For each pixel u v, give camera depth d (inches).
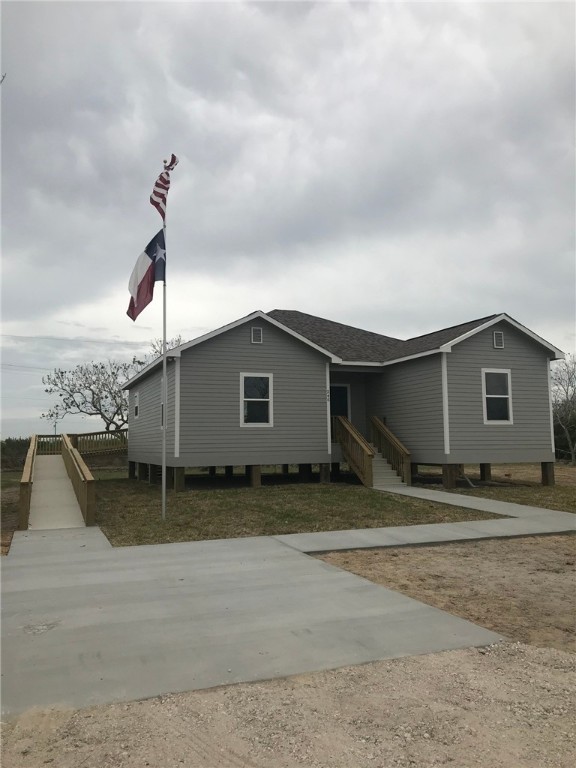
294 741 139.5
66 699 160.4
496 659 189.0
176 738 140.7
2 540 393.7
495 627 220.8
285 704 157.4
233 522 452.1
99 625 220.7
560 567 315.9
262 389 684.7
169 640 204.4
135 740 139.9
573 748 136.6
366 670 179.3
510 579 290.7
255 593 262.8
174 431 647.1
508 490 656.4
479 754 134.1
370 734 142.6
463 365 690.2
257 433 675.4
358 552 354.0
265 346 685.9
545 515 482.0
